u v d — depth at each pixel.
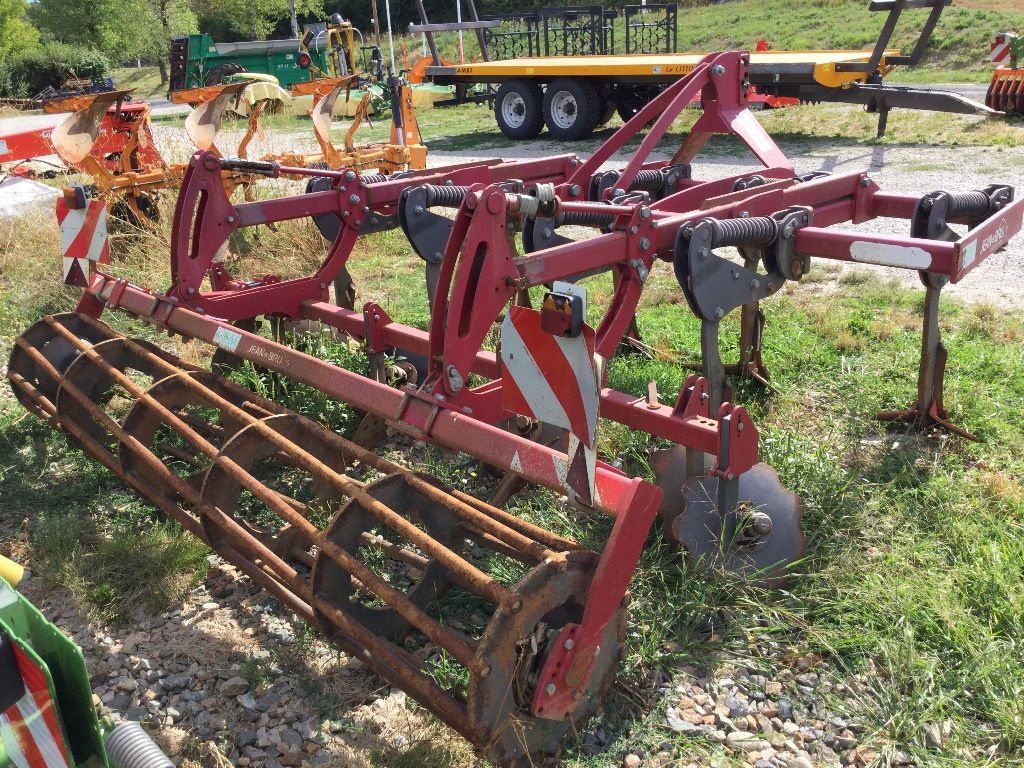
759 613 3.55
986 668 3.10
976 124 13.78
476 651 2.62
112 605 3.81
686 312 6.96
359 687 3.31
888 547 3.90
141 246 8.85
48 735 1.88
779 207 4.55
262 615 3.74
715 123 5.89
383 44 35.53
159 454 4.92
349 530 3.15
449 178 5.59
